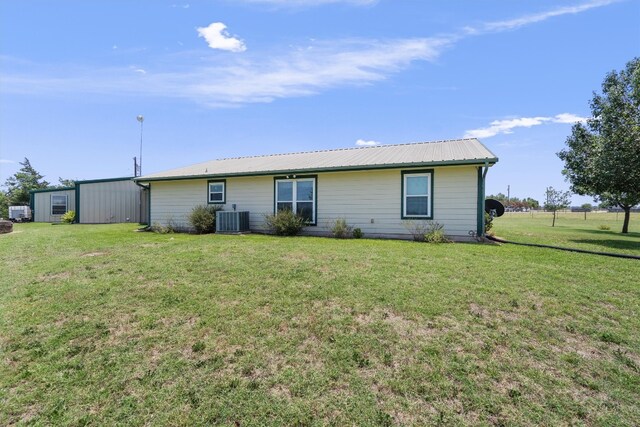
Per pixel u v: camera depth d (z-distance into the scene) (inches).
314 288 183.0
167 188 584.1
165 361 117.0
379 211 433.7
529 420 86.9
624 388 99.7
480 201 386.3
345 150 602.2
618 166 424.8
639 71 436.5
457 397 96.0
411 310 153.1
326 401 95.3
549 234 534.0
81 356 121.3
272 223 470.3
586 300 166.7
